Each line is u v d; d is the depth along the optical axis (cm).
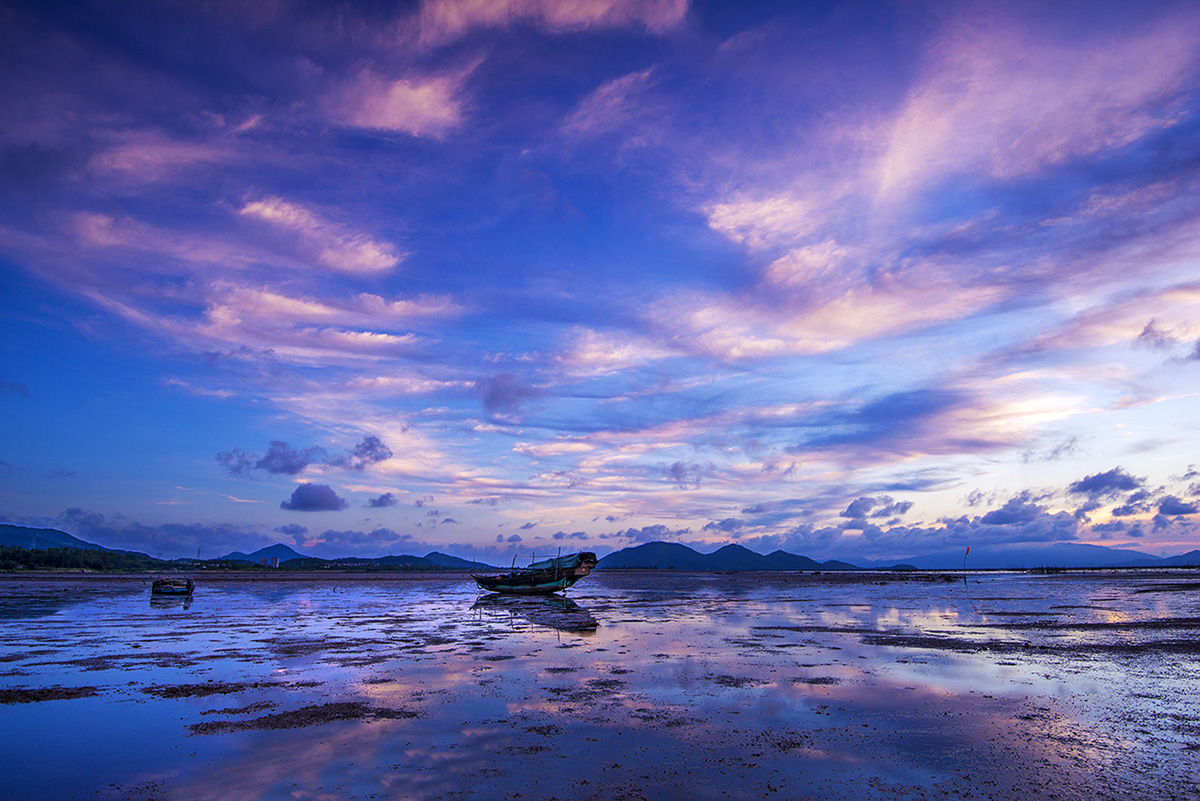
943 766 1257
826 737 1452
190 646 2953
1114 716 1606
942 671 2214
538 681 2089
